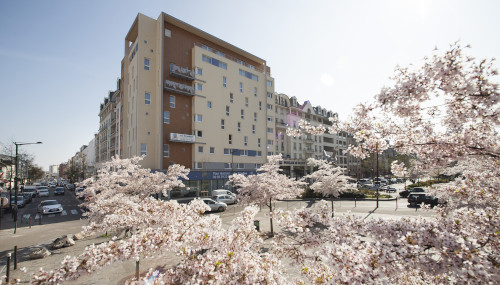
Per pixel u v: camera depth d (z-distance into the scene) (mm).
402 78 3348
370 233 3023
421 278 3746
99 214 10266
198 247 4141
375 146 4574
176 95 30297
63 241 11539
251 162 37656
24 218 20141
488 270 2314
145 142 28500
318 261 3691
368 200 26328
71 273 3307
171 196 27391
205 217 5000
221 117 33969
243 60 40344
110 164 15422
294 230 3705
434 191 5652
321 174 18391
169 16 29953
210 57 33656
